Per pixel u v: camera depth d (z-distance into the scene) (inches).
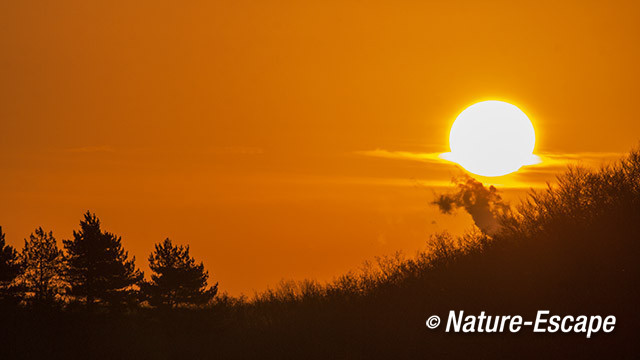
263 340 1513.3
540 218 1359.5
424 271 1494.8
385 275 1633.9
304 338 1395.2
